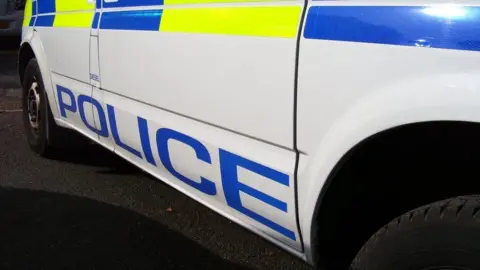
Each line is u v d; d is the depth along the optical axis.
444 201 1.78
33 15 4.96
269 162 2.18
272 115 2.14
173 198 4.12
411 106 1.67
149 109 2.97
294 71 2.02
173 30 2.67
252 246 3.39
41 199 4.06
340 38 1.85
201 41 2.47
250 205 2.35
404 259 1.83
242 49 2.24
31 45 4.80
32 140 5.10
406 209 2.09
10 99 7.64
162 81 2.79
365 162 2.01
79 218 3.74
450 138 1.88
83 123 3.97
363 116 1.80
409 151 1.99
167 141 2.81
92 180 4.49
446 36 1.60
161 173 3.05
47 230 3.55
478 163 1.94
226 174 2.43
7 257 3.20
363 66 1.79
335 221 2.10
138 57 2.99
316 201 2.00
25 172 4.64
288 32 2.04
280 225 2.24
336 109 1.89
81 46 3.73
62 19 4.16
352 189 2.07
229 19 2.32
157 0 2.85
